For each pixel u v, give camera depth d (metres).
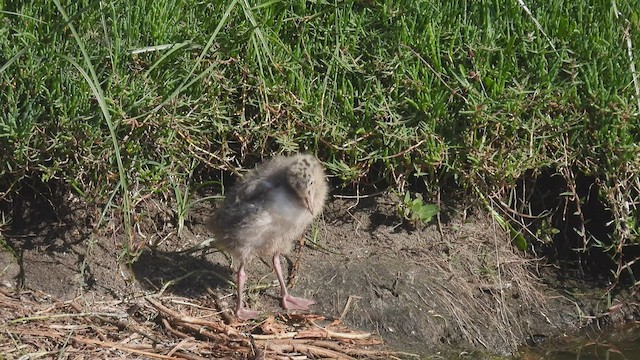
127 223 9.42
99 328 9.20
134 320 9.38
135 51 10.11
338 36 10.74
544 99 10.48
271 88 10.38
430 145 10.28
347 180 10.46
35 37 10.17
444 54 10.77
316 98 10.40
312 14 10.98
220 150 10.35
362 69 10.66
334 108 10.51
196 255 10.20
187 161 10.30
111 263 9.88
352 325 9.74
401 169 10.48
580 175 10.76
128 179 10.02
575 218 10.84
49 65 9.95
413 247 10.45
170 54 10.26
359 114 10.52
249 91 10.44
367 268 10.20
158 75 10.21
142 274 9.88
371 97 10.47
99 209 10.05
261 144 10.37
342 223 10.57
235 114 10.40
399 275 10.16
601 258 10.81
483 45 10.72
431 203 10.59
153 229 10.24
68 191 10.11
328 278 10.11
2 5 10.35
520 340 10.04
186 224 10.38
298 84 10.52
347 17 10.91
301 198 9.31
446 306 10.02
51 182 10.16
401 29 10.79
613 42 10.99
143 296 9.68
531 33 10.88
